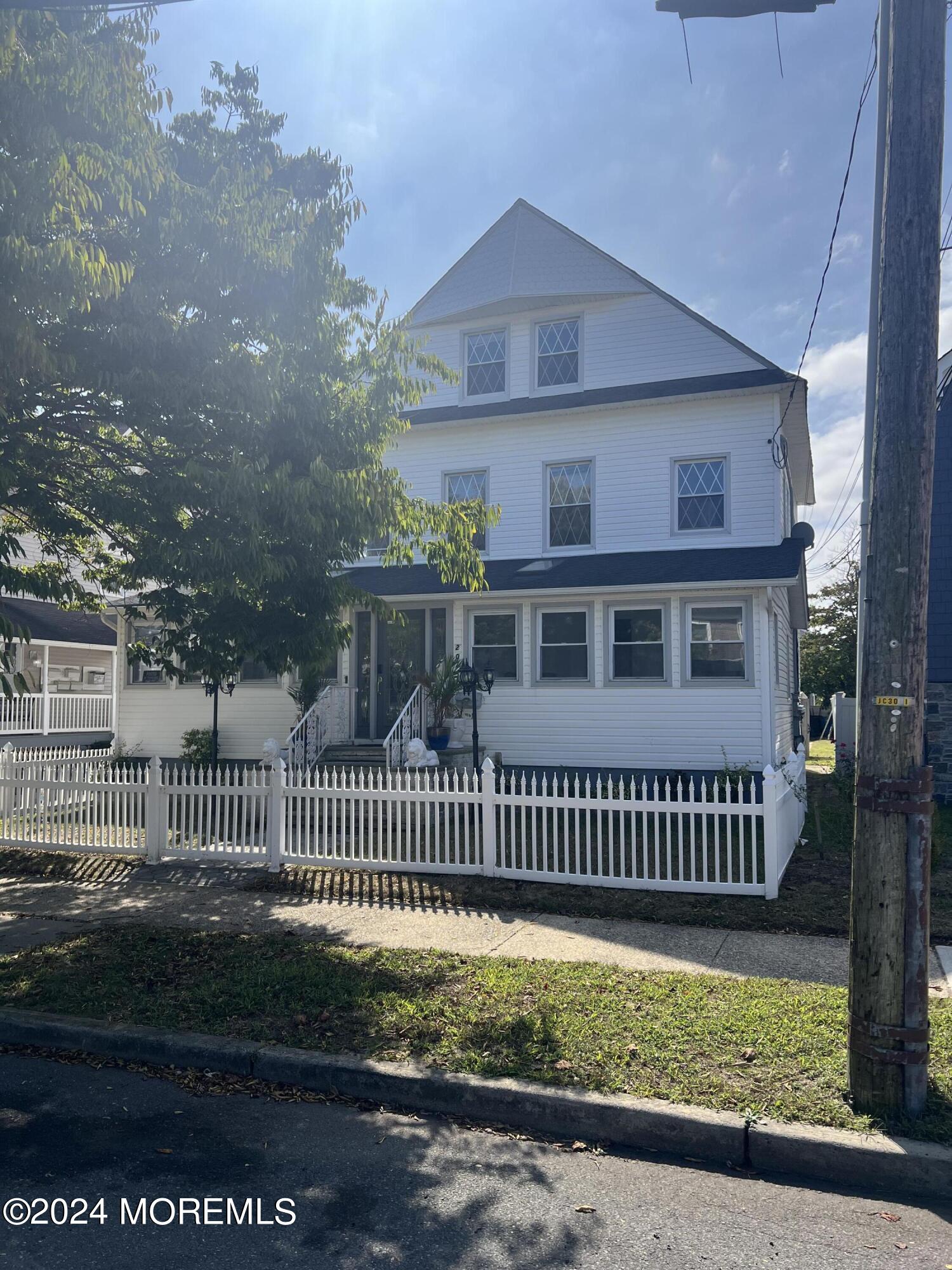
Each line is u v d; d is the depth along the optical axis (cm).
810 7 560
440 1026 558
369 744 1664
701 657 1590
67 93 688
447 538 1102
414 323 1944
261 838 1090
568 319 1844
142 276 776
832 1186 412
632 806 930
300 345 884
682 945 754
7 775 1225
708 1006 587
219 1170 420
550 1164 430
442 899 912
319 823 1044
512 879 972
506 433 1817
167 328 784
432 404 1925
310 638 938
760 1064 499
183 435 852
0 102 668
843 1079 480
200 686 1914
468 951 735
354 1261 348
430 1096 488
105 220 780
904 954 448
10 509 930
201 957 718
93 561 1216
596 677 1639
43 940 783
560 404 1764
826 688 3975
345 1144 447
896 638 459
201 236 796
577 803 947
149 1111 485
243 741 1875
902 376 460
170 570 866
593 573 1606
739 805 898
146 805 1110
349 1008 594
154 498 877
